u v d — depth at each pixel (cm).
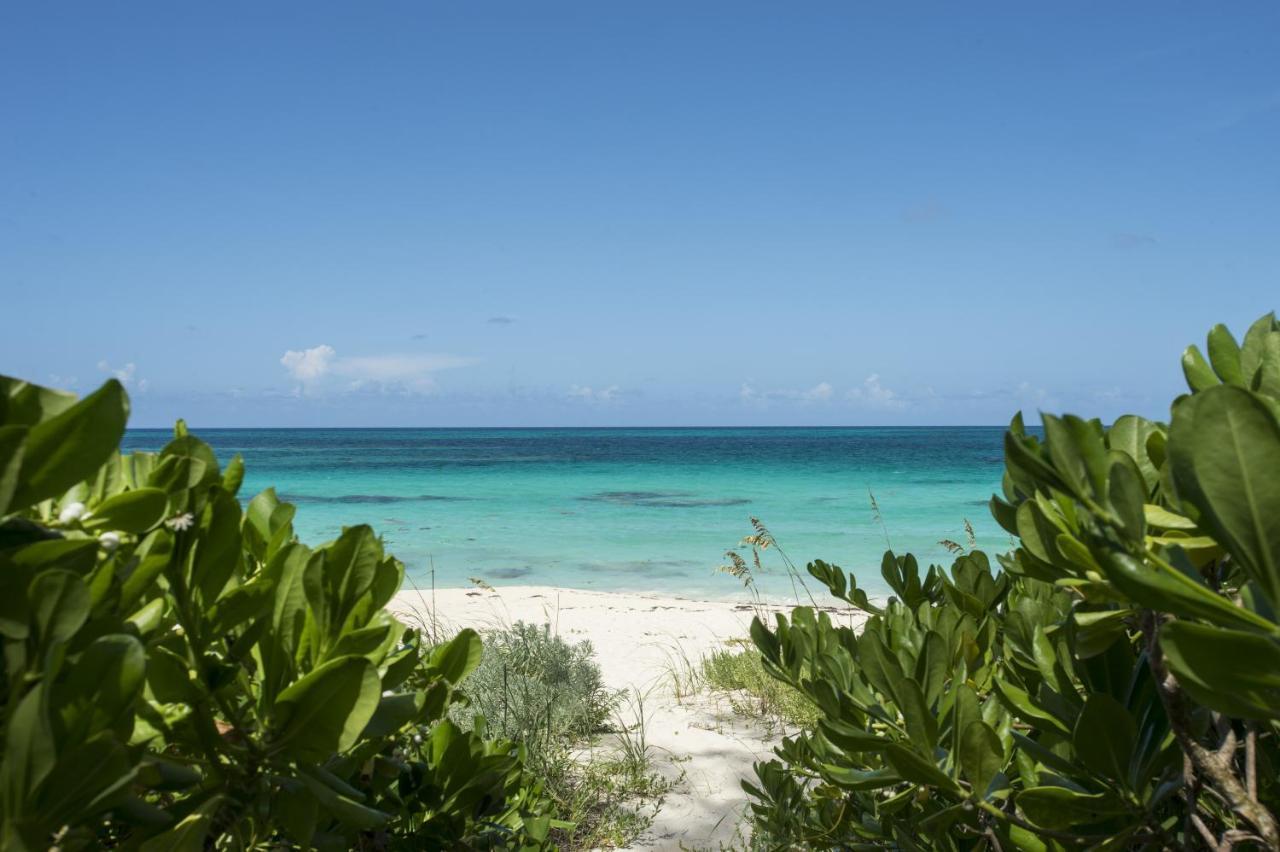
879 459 7431
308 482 4947
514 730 538
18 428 71
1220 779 110
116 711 83
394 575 136
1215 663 77
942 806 175
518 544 2311
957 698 132
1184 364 129
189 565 109
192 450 116
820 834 237
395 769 153
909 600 253
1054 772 143
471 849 182
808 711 657
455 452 9062
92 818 86
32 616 81
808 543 2216
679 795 525
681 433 19075
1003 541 2088
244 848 120
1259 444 72
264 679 115
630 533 2559
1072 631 134
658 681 828
